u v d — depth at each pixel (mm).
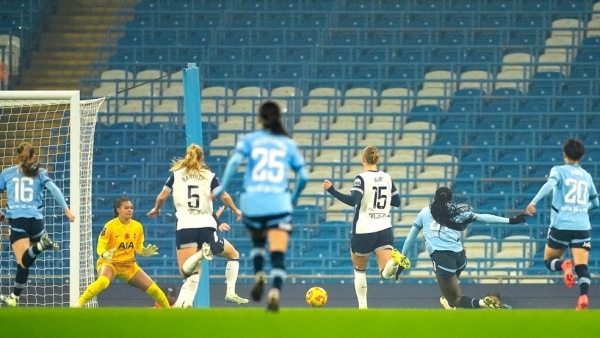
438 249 47219
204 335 28422
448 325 29281
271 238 30219
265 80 89375
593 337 28297
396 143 86188
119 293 67438
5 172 47406
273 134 30719
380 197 47875
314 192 81438
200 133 55219
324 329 28844
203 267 54000
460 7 100000
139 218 78312
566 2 99000
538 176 80125
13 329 29125
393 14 99750
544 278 65750
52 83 95375
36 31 99875
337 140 86375
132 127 88812
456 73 92875
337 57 95750
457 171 81875
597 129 81125
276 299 29859
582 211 43812
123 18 103000
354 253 48656
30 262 46031
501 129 82750
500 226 73625
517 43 95750
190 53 97312
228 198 46844
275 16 101000
